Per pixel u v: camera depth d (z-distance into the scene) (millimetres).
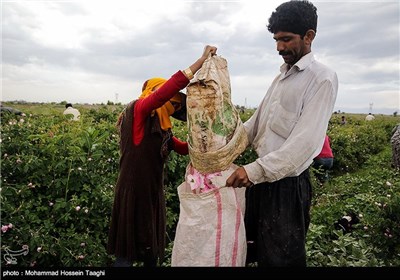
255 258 2676
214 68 2238
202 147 2199
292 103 2279
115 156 4285
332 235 4051
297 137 2174
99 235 3508
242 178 2184
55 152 3670
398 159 7816
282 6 2248
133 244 2580
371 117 21797
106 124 5828
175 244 2344
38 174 3521
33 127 4957
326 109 2211
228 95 2295
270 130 2402
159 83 2639
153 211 2639
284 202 2346
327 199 5547
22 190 3293
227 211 2297
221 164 2234
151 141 2521
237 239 2314
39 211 3320
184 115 2686
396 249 3582
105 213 3582
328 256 3244
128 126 2539
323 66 2283
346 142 10016
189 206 2311
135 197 2549
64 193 3598
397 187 4516
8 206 3035
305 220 2514
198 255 2266
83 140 3764
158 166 2600
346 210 4625
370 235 3715
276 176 2170
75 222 3396
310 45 2318
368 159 10188
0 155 3504
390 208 3652
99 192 3582
